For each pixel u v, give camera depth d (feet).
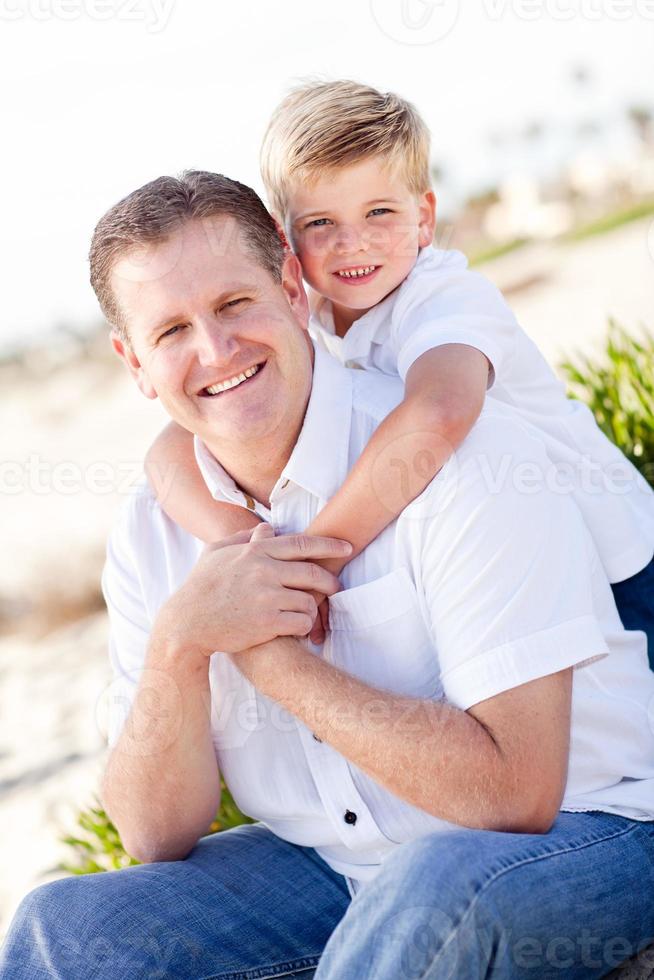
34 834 12.71
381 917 4.54
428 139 7.95
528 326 23.85
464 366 6.09
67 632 19.67
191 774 5.87
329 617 5.77
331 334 7.85
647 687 5.88
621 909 4.89
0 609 20.34
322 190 7.40
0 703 16.97
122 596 6.48
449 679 5.22
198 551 6.37
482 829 4.96
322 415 5.98
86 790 13.46
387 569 5.65
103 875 5.70
